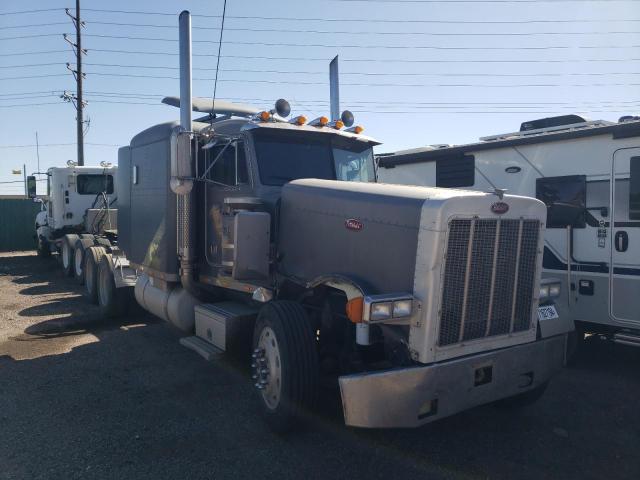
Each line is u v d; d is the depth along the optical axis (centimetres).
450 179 818
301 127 548
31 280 1319
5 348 689
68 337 746
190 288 625
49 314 895
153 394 528
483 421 473
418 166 865
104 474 375
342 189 440
